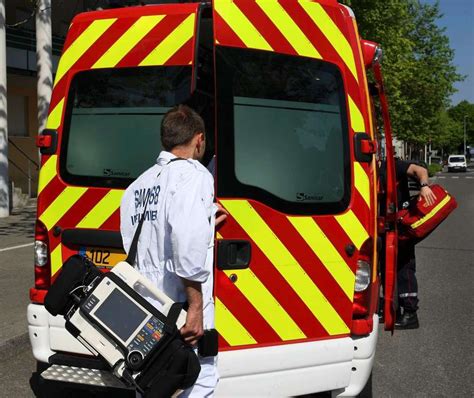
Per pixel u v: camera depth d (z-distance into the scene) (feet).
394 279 16.16
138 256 9.40
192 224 8.68
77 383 12.09
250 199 11.79
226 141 11.71
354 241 12.47
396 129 82.43
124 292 8.80
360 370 12.48
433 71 101.30
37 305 13.37
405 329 21.43
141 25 12.71
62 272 9.18
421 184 19.34
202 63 13.10
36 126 67.05
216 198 11.59
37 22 44.09
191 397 9.41
